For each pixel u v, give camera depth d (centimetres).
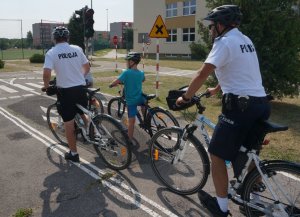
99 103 745
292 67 891
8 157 536
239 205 344
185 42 3925
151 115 586
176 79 1675
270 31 887
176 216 365
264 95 306
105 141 487
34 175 467
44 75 466
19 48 5872
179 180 413
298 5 930
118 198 403
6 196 408
